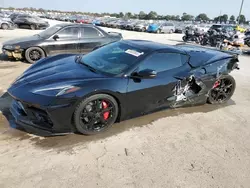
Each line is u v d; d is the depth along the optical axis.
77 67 3.39
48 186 2.19
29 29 20.30
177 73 3.73
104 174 2.41
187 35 17.48
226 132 3.54
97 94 2.91
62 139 2.95
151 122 3.63
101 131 3.14
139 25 28.03
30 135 2.97
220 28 22.78
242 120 4.00
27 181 2.22
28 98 2.71
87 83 2.88
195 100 4.20
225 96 4.63
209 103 4.58
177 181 2.42
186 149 3.00
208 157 2.87
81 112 2.86
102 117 3.07
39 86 2.83
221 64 4.29
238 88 5.77
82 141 2.95
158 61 3.53
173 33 28.66
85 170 2.44
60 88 2.78
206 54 4.39
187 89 3.92
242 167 2.74
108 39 7.78
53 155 2.63
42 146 2.77
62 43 7.07
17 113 2.97
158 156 2.79
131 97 3.22
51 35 6.98
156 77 3.45
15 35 14.37
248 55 12.56
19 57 6.82
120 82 3.08
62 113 2.73
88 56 3.84
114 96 3.06
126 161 2.64
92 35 7.52
